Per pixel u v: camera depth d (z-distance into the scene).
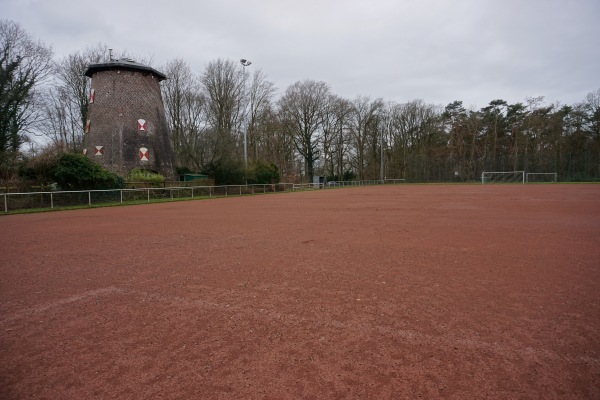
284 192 37.12
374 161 69.88
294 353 3.03
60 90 37.69
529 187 38.03
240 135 42.78
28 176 19.12
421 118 68.12
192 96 43.81
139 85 30.97
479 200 20.48
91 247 7.73
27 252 7.28
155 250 7.32
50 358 3.02
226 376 2.69
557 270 5.45
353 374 2.70
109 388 2.57
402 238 8.32
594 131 52.16
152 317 3.84
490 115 63.47
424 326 3.51
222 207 18.25
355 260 6.24
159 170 31.55
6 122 27.31
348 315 3.81
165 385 2.59
